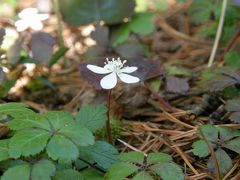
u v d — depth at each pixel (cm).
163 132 14
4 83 16
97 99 17
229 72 15
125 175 10
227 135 12
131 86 16
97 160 11
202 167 13
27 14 17
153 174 11
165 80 16
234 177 12
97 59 14
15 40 18
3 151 11
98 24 19
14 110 11
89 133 10
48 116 11
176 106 16
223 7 19
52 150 10
